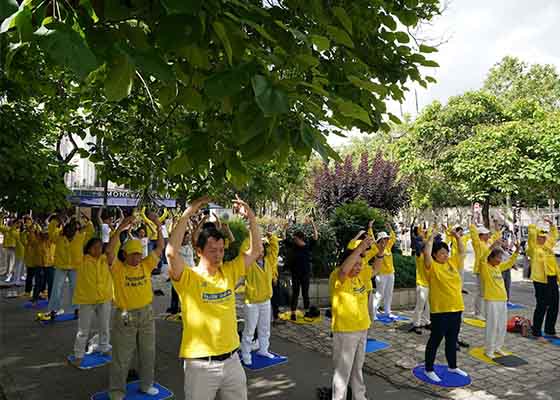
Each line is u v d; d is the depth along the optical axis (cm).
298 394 505
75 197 1742
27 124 657
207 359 319
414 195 1628
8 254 1219
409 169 1529
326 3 251
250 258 361
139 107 553
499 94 2397
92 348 619
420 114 1588
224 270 347
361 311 445
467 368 603
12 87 509
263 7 233
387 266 855
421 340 728
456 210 1878
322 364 607
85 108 609
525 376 577
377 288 855
